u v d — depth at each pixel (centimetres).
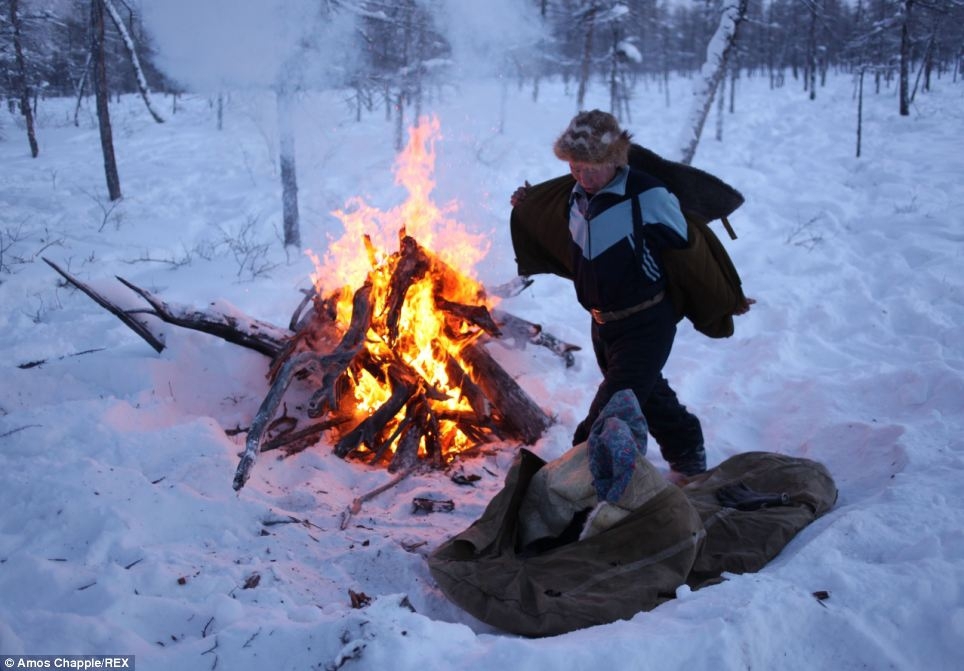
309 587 276
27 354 556
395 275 449
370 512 357
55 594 247
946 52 3534
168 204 1111
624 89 2134
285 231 913
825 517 310
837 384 481
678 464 378
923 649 217
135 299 489
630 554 271
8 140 1602
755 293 700
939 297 670
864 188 1238
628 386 313
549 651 207
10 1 1355
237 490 335
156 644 232
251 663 216
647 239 307
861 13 3191
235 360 471
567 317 682
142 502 307
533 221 361
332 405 405
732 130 2122
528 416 442
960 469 327
